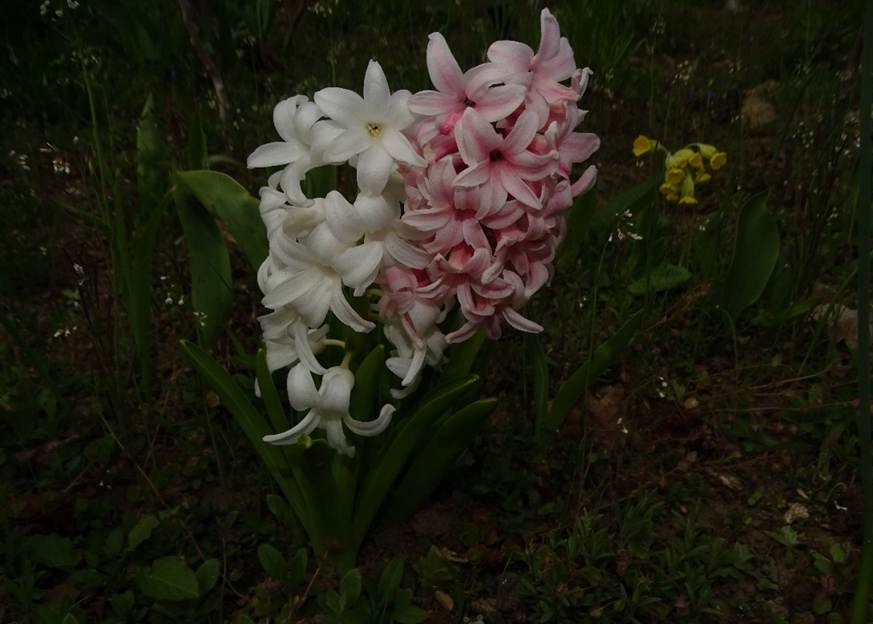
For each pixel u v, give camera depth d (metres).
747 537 0.38
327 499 0.32
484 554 0.36
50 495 0.38
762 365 0.47
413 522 0.38
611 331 0.48
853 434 0.43
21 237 0.57
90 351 0.46
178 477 0.40
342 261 0.26
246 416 0.33
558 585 0.34
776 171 0.67
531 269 0.29
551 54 0.26
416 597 0.35
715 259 0.52
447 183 0.25
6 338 0.48
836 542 0.38
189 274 0.53
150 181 0.52
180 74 0.80
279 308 0.28
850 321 0.50
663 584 0.35
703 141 0.71
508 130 0.26
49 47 0.77
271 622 0.33
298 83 0.77
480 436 0.41
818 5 0.99
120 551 0.35
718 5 1.17
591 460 0.39
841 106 0.65
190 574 0.33
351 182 0.50
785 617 0.35
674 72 0.82
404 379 0.28
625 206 0.50
